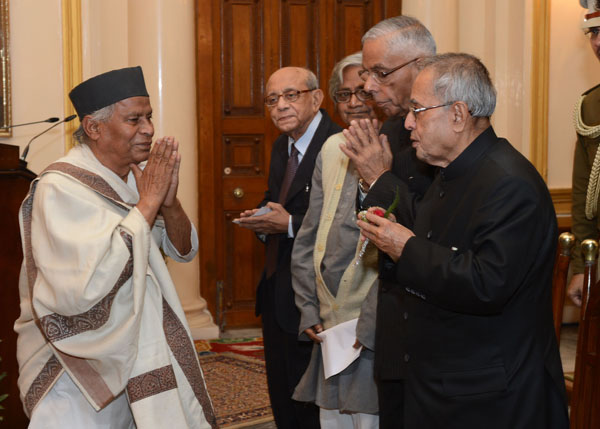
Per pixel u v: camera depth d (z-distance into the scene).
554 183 5.61
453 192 1.87
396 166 2.38
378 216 1.94
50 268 2.09
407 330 1.96
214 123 5.60
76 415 2.19
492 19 5.50
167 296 2.28
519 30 5.48
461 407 1.77
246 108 5.64
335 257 2.56
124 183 2.35
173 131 5.10
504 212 1.72
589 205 2.81
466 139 1.86
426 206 1.99
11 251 2.82
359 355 2.47
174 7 5.08
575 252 2.92
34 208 2.19
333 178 2.67
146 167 2.27
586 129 2.80
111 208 2.24
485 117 1.87
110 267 2.08
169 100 5.07
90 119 2.26
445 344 1.83
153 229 2.54
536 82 5.47
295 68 3.08
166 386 2.18
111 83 2.24
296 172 3.03
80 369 2.14
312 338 2.68
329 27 5.68
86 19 4.83
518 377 1.75
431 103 1.84
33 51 4.68
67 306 2.06
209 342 5.31
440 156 1.89
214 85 5.57
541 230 1.75
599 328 2.04
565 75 5.56
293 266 2.77
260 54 5.62
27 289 2.27
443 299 1.77
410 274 1.82
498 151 1.84
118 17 5.03
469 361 1.79
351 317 2.53
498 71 5.52
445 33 5.39
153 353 2.18
